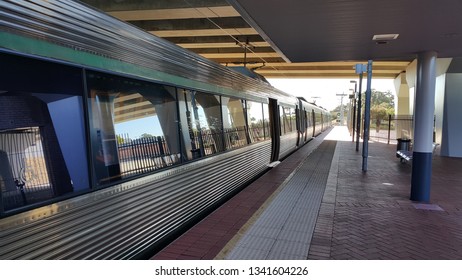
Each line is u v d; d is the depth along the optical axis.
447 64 15.62
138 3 13.52
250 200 7.20
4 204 2.64
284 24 5.78
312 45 7.32
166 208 4.96
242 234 5.05
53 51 3.11
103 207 3.63
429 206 6.95
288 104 16.45
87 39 3.53
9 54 2.73
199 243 4.71
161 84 5.07
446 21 5.40
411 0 4.59
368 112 11.35
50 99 3.12
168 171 5.02
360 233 5.27
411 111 23.22
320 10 5.07
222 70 7.73
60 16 3.19
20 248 2.69
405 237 5.14
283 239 4.91
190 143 5.94
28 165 2.88
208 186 6.56
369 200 7.38
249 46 20.88
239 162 8.59
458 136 16.33
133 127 4.36
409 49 7.36
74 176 3.31
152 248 4.67
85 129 3.47
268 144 11.78
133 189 4.16
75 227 3.25
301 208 6.58
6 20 2.67
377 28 5.90
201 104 6.59
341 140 27.22
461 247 4.80
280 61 25.69
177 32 17.36
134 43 4.35
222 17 15.93
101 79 3.79
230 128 8.16
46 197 3.00
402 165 12.81
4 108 2.74
